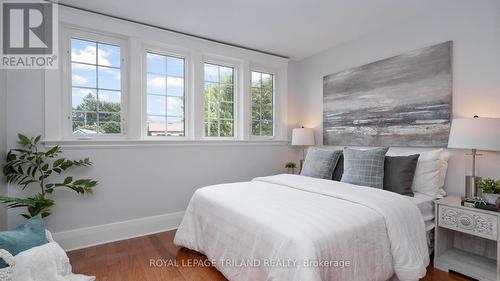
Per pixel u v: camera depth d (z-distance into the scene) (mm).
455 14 2242
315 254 1203
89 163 2410
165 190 2926
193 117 3143
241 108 3549
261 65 3748
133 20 2676
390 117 2717
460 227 1823
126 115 2754
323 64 3572
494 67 2023
